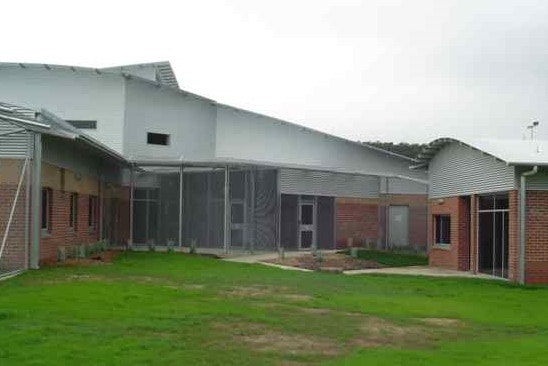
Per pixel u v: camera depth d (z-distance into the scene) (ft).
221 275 69.00
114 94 116.88
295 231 114.83
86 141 77.82
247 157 131.34
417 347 35.35
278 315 43.78
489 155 75.66
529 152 75.46
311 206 117.60
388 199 130.41
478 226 82.07
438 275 79.00
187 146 126.11
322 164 132.57
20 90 116.67
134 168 111.34
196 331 37.19
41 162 69.97
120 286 55.42
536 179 72.33
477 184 80.89
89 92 117.08
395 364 30.48
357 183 125.29
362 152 134.51
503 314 48.52
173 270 72.64
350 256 100.58
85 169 91.61
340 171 117.70
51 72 116.78
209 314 42.78
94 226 98.94
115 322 38.60
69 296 48.03
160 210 115.55
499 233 76.48
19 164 67.05
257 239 107.55
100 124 116.57
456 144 87.45
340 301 51.60
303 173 115.65
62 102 116.78
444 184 91.97
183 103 125.90
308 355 32.30
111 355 30.30
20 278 59.16
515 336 39.73
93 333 35.17
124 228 116.26
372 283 67.41
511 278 72.13
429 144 92.32
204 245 111.04
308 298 52.85
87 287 53.57
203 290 55.67
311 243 116.98
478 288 65.98
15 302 44.45
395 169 133.49
